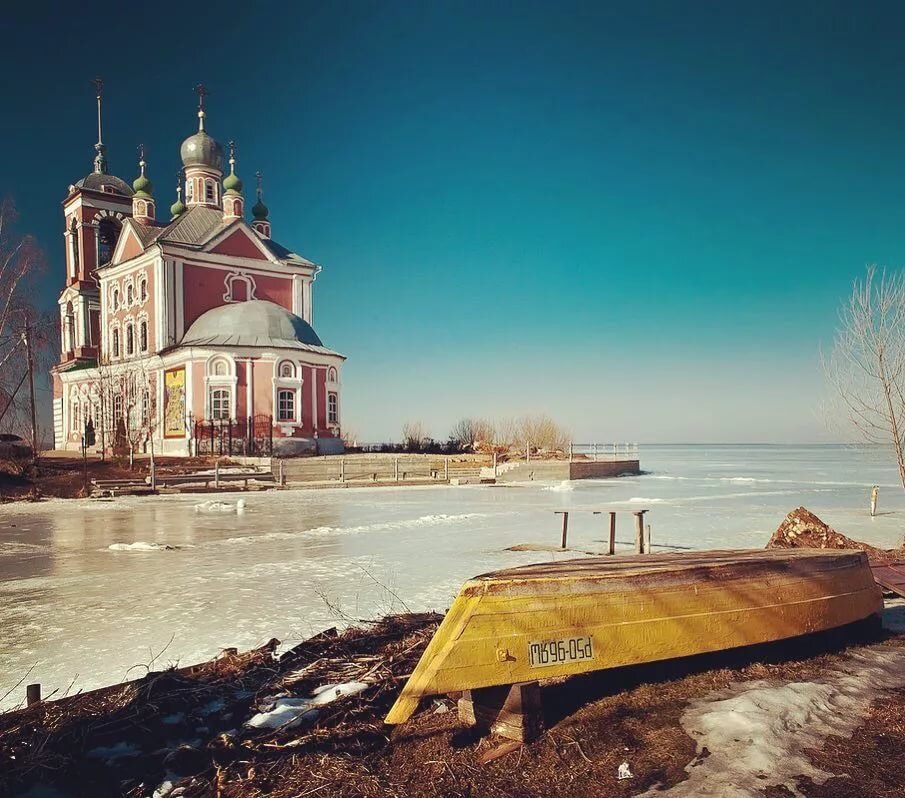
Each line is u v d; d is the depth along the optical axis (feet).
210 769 12.72
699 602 16.03
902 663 18.06
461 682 12.99
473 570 37.68
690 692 15.51
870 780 11.69
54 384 195.31
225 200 173.47
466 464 142.00
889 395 46.01
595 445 169.27
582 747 12.92
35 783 12.70
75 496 93.86
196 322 156.35
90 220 194.18
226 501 86.74
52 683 20.52
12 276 115.34
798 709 14.28
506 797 11.44
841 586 19.24
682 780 11.78
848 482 130.72
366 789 11.79
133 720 15.06
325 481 116.47
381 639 20.21
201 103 184.24
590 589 14.60
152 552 45.44
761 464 249.75
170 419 147.23
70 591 33.37
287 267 173.58
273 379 144.87
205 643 24.21
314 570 37.96
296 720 14.53
